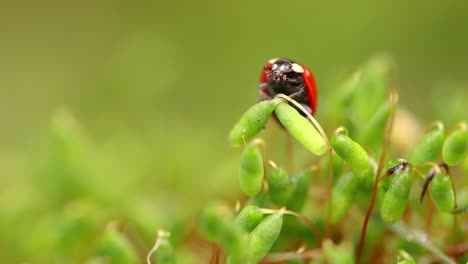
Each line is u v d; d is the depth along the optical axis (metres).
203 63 0.25
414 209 0.11
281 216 0.10
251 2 0.25
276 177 0.10
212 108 0.20
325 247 0.11
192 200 0.14
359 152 0.10
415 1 0.24
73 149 0.14
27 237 0.13
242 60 0.24
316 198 0.12
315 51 0.24
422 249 0.11
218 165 0.14
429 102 0.18
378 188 0.11
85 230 0.13
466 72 0.23
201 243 0.13
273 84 0.12
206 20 0.25
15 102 0.24
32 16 0.27
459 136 0.10
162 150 0.15
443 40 0.24
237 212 0.11
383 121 0.11
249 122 0.10
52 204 0.14
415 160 0.11
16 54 0.27
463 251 0.11
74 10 0.27
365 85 0.12
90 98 0.17
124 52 0.17
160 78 0.17
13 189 0.14
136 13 0.27
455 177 0.12
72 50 0.27
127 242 0.11
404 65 0.24
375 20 0.24
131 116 0.17
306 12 0.24
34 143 0.15
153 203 0.13
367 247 0.11
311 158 0.13
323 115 0.12
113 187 0.14
